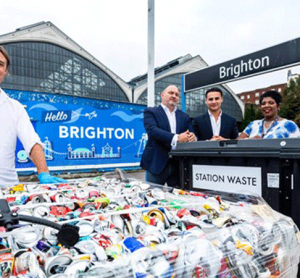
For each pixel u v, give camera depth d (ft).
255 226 2.59
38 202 3.26
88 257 1.92
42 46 67.87
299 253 2.80
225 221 2.66
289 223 2.86
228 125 9.80
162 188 4.19
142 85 82.74
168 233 2.42
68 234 1.96
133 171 21.61
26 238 2.13
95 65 76.33
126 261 1.89
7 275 1.76
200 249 2.11
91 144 18.97
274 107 8.05
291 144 5.30
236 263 2.16
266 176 5.73
